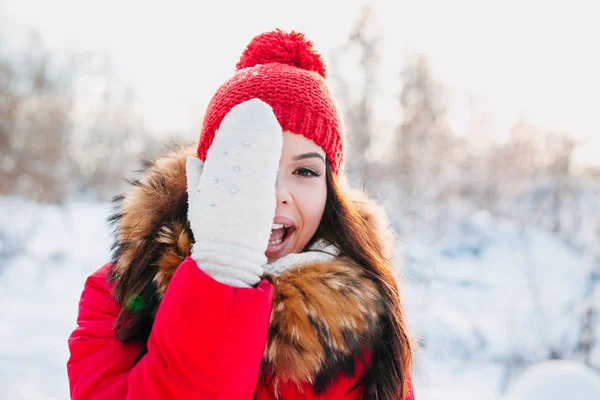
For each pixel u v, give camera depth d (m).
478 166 13.62
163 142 1.77
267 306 0.90
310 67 1.34
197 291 0.86
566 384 2.12
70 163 16.19
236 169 0.92
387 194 10.29
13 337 4.70
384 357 1.19
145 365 0.89
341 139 1.33
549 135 12.30
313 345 1.00
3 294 6.22
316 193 1.21
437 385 4.50
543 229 10.11
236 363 0.86
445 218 10.56
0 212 10.51
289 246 1.21
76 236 10.41
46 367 4.07
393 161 11.54
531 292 5.83
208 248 0.91
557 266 7.83
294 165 1.20
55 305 6.00
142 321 1.09
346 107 11.69
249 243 0.91
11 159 12.55
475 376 4.71
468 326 5.61
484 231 10.26
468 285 7.25
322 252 1.23
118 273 1.17
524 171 12.80
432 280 7.09
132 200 1.23
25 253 8.38
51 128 13.83
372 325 1.11
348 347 1.05
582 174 10.95
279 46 1.33
